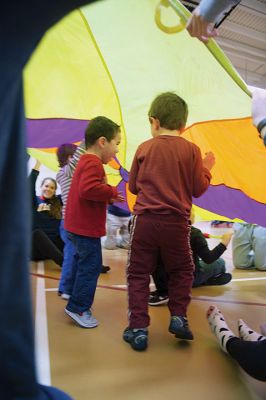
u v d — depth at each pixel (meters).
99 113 1.66
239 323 1.17
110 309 1.48
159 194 1.17
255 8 4.79
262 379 0.86
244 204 1.92
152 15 1.10
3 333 0.37
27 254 0.39
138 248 1.18
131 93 1.51
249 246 2.46
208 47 1.12
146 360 1.02
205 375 0.95
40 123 1.74
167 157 1.20
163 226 1.15
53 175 3.07
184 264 1.19
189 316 1.42
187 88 1.35
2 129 0.34
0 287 0.36
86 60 1.37
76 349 1.08
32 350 0.39
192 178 1.25
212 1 0.78
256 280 2.13
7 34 0.32
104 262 2.52
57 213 2.49
